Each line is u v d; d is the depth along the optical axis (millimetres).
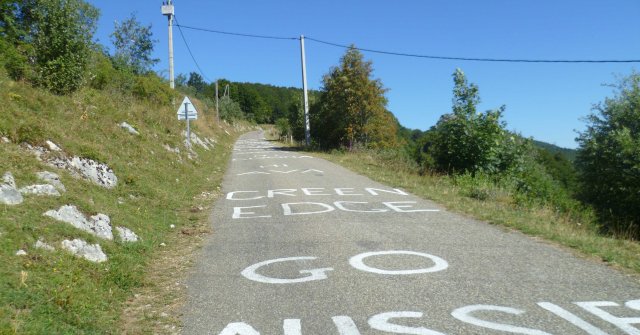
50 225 5699
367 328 4320
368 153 26141
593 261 6254
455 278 5613
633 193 15258
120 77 21297
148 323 4555
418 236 7773
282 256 6785
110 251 6176
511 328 4242
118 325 4469
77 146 9234
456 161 18078
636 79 18844
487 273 5777
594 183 17875
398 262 6316
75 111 12047
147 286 5629
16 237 5086
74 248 5613
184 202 11125
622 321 4355
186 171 15414
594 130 19234
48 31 13797
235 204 11602
